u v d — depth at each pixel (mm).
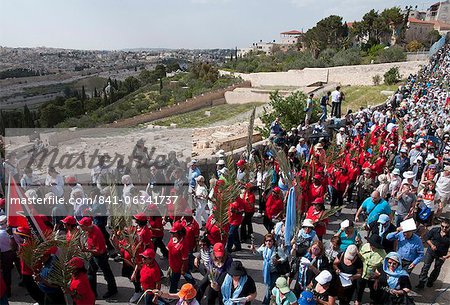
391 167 14312
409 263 7941
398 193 10305
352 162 12547
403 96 31312
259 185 11938
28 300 8156
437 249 8156
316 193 9812
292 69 71125
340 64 67875
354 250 7070
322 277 6621
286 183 9672
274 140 15531
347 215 12188
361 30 85188
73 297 6754
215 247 7031
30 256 7039
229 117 47906
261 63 79938
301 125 18703
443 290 8469
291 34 153250
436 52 59250
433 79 38344
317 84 60156
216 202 8758
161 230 9336
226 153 15211
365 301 8094
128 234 7891
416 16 129125
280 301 6426
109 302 8047
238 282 6492
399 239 8055
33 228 8203
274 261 7539
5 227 8102
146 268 6988
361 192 11555
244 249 10180
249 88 63438
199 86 68250
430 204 10578
